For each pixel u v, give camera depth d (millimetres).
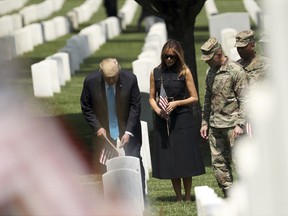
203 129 32469
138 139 31625
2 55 64750
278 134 15992
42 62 65562
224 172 32312
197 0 48250
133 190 28594
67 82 71875
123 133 31484
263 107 16062
